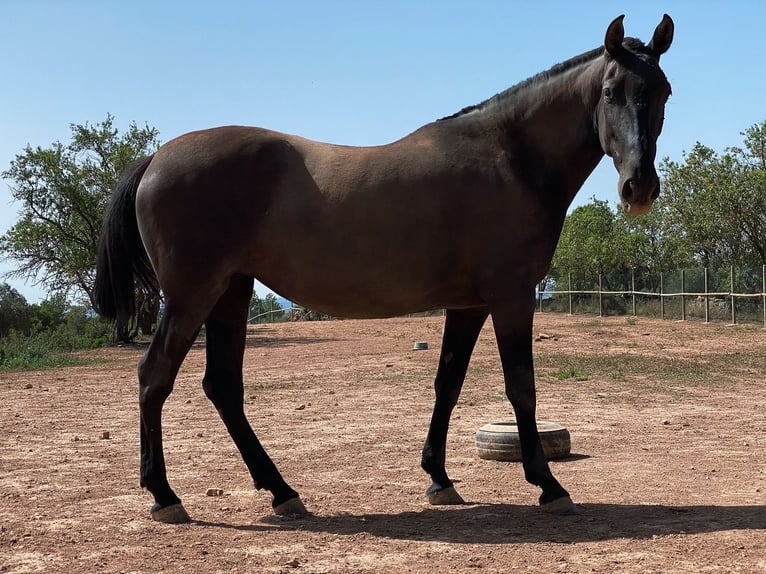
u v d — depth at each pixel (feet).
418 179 18.30
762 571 13.99
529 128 18.72
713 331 81.66
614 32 17.53
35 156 98.17
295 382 50.14
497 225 18.21
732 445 28.27
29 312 115.24
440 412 20.24
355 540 16.71
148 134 105.29
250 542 16.63
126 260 19.58
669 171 116.57
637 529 17.08
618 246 139.64
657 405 38.55
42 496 21.15
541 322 103.81
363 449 28.27
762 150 108.47
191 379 52.85
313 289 18.76
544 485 18.69
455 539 16.70
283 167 18.60
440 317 131.95
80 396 45.88
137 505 20.11
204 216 18.28
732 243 111.04
